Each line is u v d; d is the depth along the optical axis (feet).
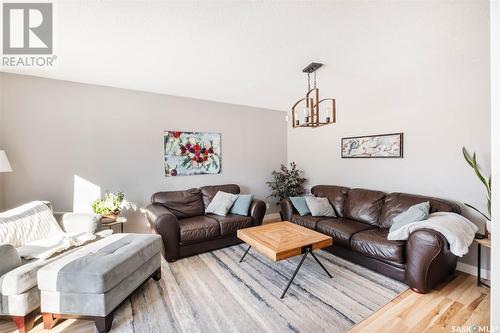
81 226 8.21
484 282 7.55
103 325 5.48
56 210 9.89
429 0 5.29
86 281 5.43
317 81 10.53
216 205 11.86
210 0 5.21
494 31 2.41
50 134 9.77
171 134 12.46
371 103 11.32
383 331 5.51
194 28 6.33
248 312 6.19
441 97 8.93
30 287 5.56
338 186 12.53
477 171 7.49
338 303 6.55
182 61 8.39
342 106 12.74
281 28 6.35
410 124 9.90
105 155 10.85
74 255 6.29
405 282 7.36
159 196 11.30
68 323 5.92
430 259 6.70
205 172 13.52
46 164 9.70
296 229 9.12
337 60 8.39
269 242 7.61
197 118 13.24
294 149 16.16
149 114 11.88
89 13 5.65
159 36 6.72
